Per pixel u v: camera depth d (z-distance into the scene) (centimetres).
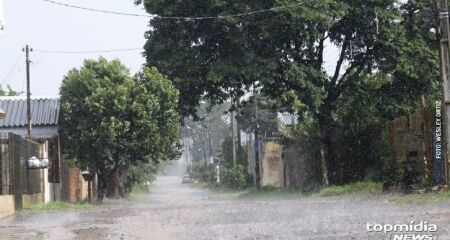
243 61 3406
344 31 3581
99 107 3634
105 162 3709
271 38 3312
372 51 3591
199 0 3369
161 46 3619
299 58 3612
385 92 3694
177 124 3794
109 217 1942
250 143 7050
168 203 3266
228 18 3253
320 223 1337
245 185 6544
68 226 1625
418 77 3469
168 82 3709
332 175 3703
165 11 3444
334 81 3750
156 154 3756
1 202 2072
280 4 3200
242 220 1531
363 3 3394
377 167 3309
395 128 2847
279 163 5866
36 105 4278
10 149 2373
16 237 1362
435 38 2169
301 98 3494
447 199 1811
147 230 1387
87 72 3794
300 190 3988
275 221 1451
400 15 3409
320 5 3203
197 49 3553
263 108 5941
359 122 3612
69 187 4644
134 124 3650
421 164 2517
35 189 2956
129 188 5822
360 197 2462
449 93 2119
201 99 3881
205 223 1499
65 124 3800
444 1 2133
